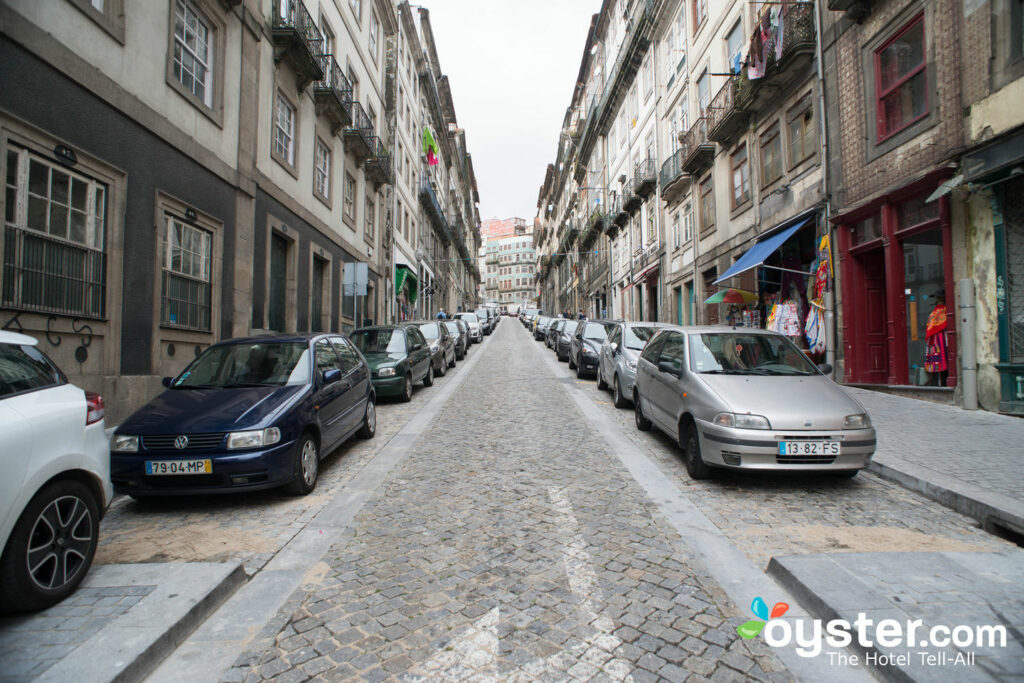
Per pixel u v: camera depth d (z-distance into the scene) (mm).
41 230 6605
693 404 5738
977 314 8180
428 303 40656
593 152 42031
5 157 6059
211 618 3148
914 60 9359
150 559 3906
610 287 37281
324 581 3572
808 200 12477
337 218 18281
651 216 26812
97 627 2863
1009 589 3186
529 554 3920
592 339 15055
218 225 10594
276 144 13438
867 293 10984
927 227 9031
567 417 9359
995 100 7637
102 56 7527
